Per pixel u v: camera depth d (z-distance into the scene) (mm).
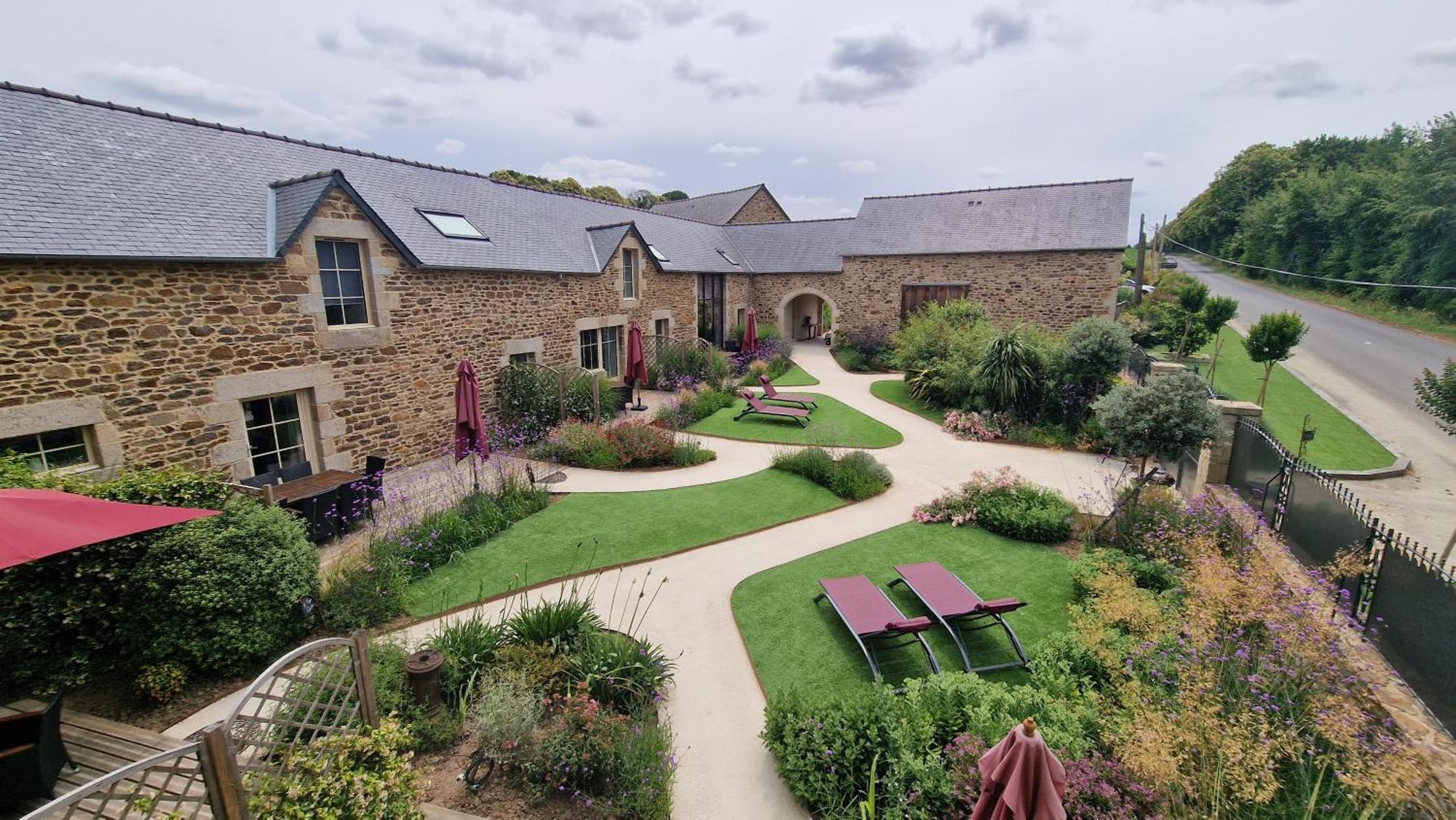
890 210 24234
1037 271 20109
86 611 5070
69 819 2945
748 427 13914
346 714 4316
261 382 8477
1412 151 30453
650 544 8109
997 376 13672
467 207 13133
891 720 4461
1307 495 6387
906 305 22500
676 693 5371
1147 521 7527
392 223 10781
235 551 5379
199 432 7883
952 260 21375
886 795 4070
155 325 7387
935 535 8453
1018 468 11242
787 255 25141
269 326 8508
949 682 4879
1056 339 14500
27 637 4863
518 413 12594
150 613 5109
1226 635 4715
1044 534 8133
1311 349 20609
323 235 8984
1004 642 6035
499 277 12367
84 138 7789
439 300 11062
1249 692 4332
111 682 5234
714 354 18594
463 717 4715
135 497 5477
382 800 3359
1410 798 3363
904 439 13203
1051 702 4605
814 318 29062
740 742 4840
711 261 22406
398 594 6398
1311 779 3838
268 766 3457
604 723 4430
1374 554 5059
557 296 14062
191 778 2893
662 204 36562
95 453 7070
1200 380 7418
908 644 5961
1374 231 30234
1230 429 8789
